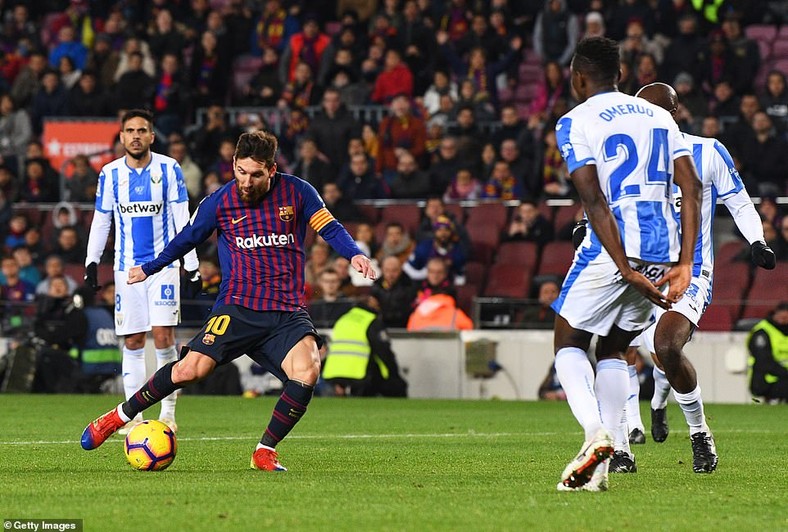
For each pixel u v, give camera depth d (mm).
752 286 45219
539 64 62250
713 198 21469
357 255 18469
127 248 26375
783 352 40625
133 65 59406
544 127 52125
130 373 27000
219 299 18781
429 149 54406
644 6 58562
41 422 29953
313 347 18656
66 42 64750
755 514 14148
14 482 16828
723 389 42531
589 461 15625
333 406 37938
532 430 28797
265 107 59688
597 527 12992
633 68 54938
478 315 44188
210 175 51750
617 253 15898
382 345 42156
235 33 63969
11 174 55188
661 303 16031
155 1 64312
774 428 30453
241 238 18609
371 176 52656
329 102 54406
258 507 14297
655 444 25141
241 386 44219
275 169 18625
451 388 43969
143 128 26062
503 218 50219
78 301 41219
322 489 16156
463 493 15805
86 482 16844
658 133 16594
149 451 18391
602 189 16562
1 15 69000
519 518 13555
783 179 51656
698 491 16344
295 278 18797
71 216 51000
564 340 16891
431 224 48469
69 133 56719
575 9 61000
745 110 51969
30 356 43719
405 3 62062
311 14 63312
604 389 18094
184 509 14078
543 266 48094
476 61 58156
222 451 22219
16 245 51594
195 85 60719
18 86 62031
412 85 57906
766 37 61688
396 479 17562
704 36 58562
